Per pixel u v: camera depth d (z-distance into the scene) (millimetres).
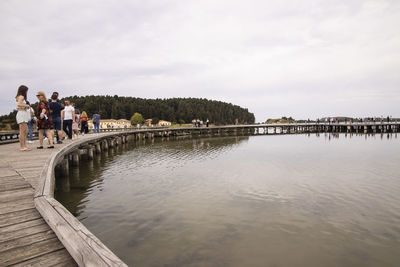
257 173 12016
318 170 12773
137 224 6074
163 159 16031
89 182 9844
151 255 4727
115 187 9172
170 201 7777
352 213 6918
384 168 13102
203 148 23031
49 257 2391
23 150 8695
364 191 8977
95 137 16203
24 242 2672
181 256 4707
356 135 40188
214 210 7102
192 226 6023
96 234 5512
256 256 4758
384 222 6309
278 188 9422
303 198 8234
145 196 8211
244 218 6555
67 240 2459
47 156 7602
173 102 153750
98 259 2059
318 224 6219
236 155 18281
